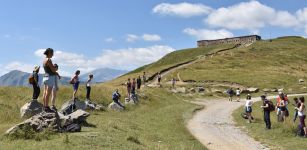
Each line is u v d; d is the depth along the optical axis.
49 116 16.84
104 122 22.84
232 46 189.12
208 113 39.53
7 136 15.20
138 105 40.22
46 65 17.12
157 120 30.59
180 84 80.81
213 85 79.75
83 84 44.16
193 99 57.81
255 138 25.59
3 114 20.75
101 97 37.94
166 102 48.38
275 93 72.62
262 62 124.88
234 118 35.91
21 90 31.91
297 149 21.80
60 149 13.67
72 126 17.42
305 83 85.50
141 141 19.23
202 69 108.94
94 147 14.94
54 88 17.53
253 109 44.53
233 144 23.55
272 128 28.62
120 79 97.25
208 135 26.30
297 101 30.23
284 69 114.25
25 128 15.68
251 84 81.00
